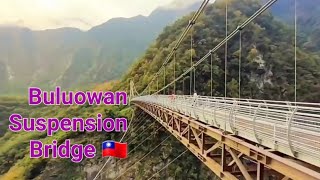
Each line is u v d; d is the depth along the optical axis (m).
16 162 94.12
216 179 54.88
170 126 29.36
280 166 8.94
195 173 57.62
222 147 13.91
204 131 16.88
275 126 9.58
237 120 12.45
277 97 63.16
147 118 73.06
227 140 13.20
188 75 65.88
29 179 79.69
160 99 39.38
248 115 12.36
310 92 47.16
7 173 86.75
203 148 17.41
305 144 8.09
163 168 58.34
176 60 69.56
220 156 16.53
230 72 67.00
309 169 7.69
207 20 72.94
